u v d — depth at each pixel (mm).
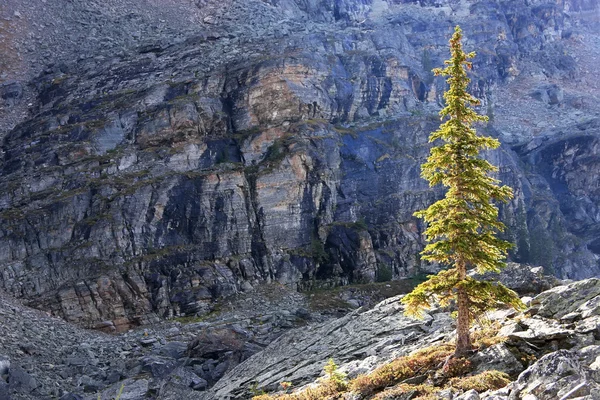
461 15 139125
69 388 37875
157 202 59875
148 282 56312
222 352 43562
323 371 31656
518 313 25250
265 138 68875
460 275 21797
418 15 131500
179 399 36125
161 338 48812
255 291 59875
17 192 60219
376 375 23359
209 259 60469
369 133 77188
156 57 85812
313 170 67375
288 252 64375
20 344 43125
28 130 71000
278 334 48531
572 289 23969
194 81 73250
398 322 34656
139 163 64375
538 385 16750
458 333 22203
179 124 67812
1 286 52469
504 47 136750
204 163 66062
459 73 22016
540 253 82812
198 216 61000
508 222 85188
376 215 72000
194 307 55875
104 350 45656
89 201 59438
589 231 101000
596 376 16859
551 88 127625
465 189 21672
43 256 54875
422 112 89312
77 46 97812
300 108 71750
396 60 92312
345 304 58688
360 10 127812
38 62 92875
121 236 57344
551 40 154625
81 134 67250
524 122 116062
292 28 102000
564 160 104438
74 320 51812
